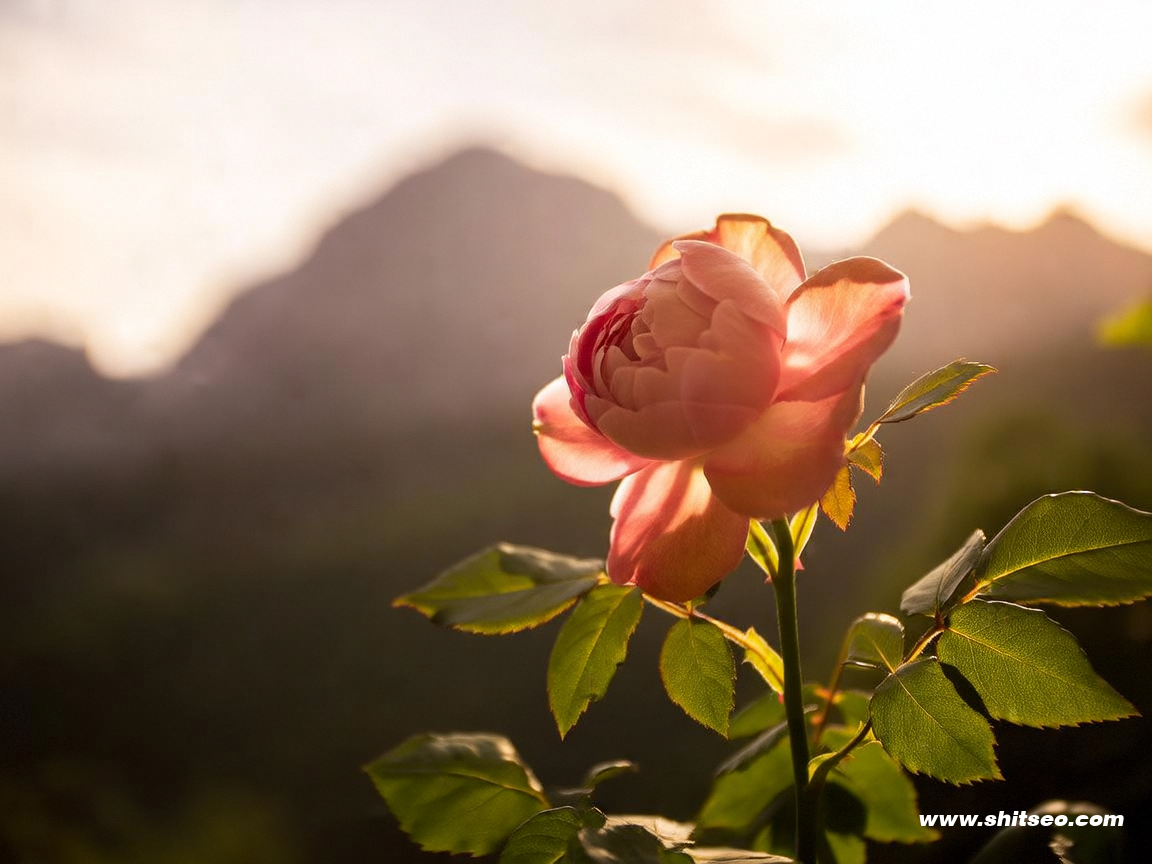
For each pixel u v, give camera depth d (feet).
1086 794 1.50
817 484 1.16
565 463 1.32
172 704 5.41
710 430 1.18
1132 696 1.71
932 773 1.16
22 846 4.08
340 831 2.35
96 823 4.35
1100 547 1.20
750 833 1.48
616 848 1.10
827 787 1.44
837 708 1.46
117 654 5.99
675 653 1.31
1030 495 2.92
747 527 1.24
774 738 1.35
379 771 1.39
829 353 1.21
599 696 1.32
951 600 1.22
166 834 4.20
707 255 1.23
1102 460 2.86
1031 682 1.16
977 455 3.28
